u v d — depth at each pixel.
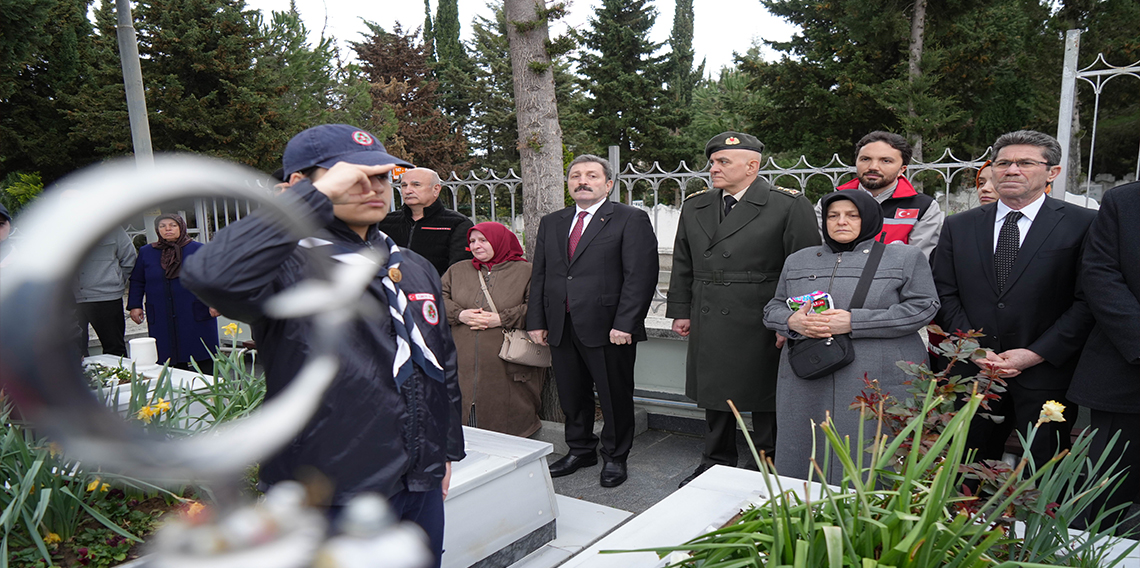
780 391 3.15
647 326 4.92
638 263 3.83
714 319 3.66
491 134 33.47
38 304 0.24
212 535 0.36
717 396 3.66
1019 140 2.95
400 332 1.57
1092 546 1.97
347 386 1.47
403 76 33.06
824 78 19.81
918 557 1.46
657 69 30.81
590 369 3.95
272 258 1.17
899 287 2.97
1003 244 3.03
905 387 2.83
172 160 0.31
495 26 35.62
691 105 33.12
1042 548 1.81
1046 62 19.14
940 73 17.80
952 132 18.59
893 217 3.60
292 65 17.30
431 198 4.51
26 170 15.78
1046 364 2.91
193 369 5.29
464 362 4.15
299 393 0.38
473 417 4.18
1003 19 20.11
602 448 4.03
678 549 1.66
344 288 0.43
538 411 4.36
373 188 1.52
